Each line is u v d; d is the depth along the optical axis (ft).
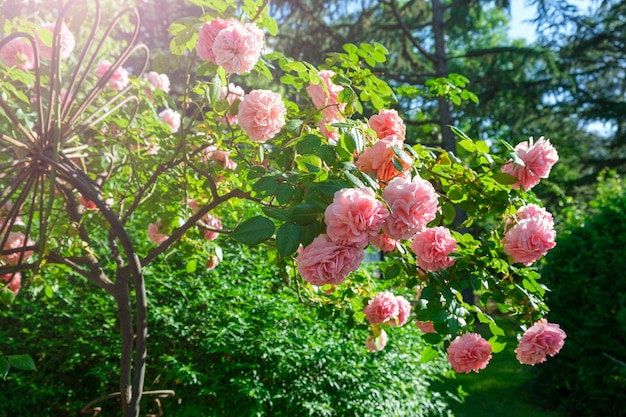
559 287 19.21
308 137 5.57
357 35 42.19
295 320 13.42
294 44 41.88
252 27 6.05
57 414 13.15
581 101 45.73
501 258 6.53
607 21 46.19
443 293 5.82
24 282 12.69
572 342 18.84
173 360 11.85
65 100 6.19
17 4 8.14
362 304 8.94
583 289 18.69
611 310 18.17
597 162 50.39
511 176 5.97
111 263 13.03
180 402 12.76
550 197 46.57
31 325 13.24
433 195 4.78
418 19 44.50
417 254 6.02
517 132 42.73
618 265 17.95
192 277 13.64
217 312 12.84
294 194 5.07
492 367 24.50
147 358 12.82
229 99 7.68
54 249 8.23
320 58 41.11
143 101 8.05
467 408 19.84
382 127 6.20
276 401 12.54
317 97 6.62
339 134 5.84
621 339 18.04
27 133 5.91
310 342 12.48
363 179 5.17
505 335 6.43
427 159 6.34
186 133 7.18
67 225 7.97
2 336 12.69
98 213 9.05
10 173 5.99
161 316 12.33
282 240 4.53
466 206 6.40
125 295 6.81
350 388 12.97
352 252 4.51
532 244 5.93
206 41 5.97
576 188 49.11
